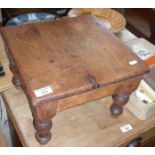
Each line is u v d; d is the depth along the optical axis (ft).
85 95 2.12
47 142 2.38
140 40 3.36
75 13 3.80
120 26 3.67
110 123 2.62
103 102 2.82
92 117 2.66
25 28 2.52
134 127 2.60
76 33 2.52
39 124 2.16
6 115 3.21
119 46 2.41
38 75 2.03
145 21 7.23
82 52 2.28
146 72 2.22
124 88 2.33
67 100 2.06
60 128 2.53
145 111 2.57
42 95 1.88
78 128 2.55
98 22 2.74
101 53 2.30
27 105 2.71
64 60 2.18
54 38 2.43
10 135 3.50
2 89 2.81
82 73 2.07
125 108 2.77
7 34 2.42
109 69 2.14
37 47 2.30
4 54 3.21
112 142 2.45
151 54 3.20
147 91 2.83
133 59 2.27
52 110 2.06
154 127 2.83
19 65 2.10
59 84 1.97
